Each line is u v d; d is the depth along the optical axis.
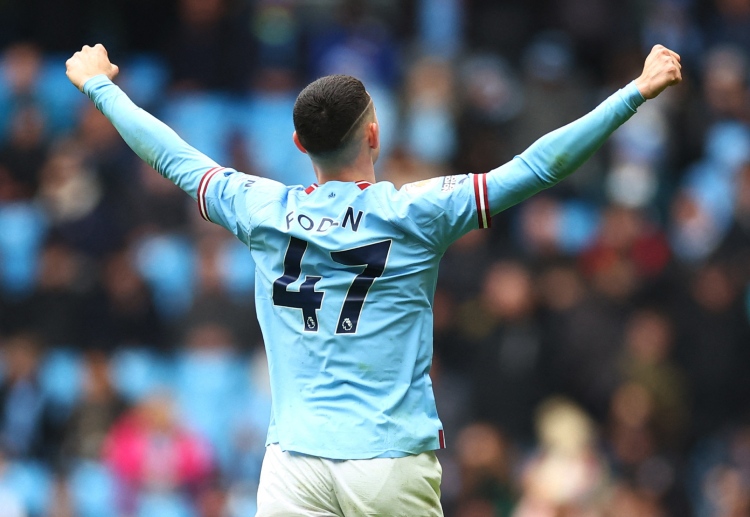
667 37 58.28
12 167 51.91
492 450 38.66
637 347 42.78
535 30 59.44
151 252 48.12
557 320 43.09
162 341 45.91
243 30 55.88
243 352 44.62
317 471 15.48
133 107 17.03
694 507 41.41
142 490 40.22
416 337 15.70
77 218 48.31
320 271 15.64
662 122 54.38
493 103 53.22
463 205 15.38
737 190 48.81
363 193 15.74
